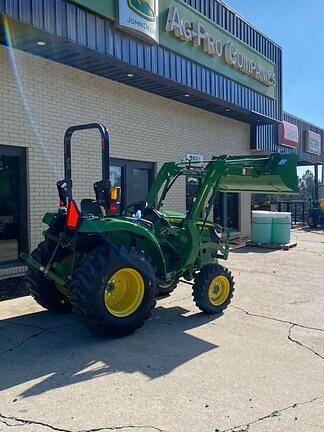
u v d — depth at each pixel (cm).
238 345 468
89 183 890
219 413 324
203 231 616
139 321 496
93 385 368
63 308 577
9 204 767
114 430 299
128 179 1002
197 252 582
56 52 765
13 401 339
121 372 395
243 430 300
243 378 386
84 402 338
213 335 500
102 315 464
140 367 407
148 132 1045
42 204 802
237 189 684
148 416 318
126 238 531
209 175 596
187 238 579
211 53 1079
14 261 773
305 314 590
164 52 936
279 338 491
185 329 521
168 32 941
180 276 603
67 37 709
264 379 384
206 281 578
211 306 584
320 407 335
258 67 1298
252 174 634
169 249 591
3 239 759
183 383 374
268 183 636
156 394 353
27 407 330
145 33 847
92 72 885
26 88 768
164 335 498
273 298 680
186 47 999
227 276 607
